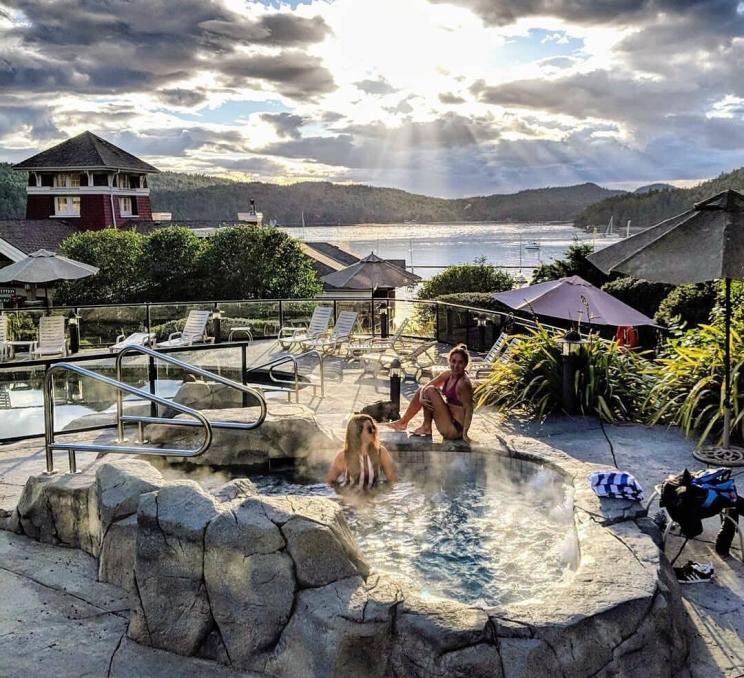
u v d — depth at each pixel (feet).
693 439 26.25
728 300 24.18
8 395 38.14
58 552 17.71
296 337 49.01
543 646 11.82
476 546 18.28
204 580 13.56
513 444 24.13
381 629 12.19
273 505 13.80
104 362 43.55
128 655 13.56
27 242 148.97
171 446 24.39
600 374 29.60
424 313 66.18
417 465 24.40
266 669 13.03
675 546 18.12
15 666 13.06
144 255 98.53
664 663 12.64
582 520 16.90
